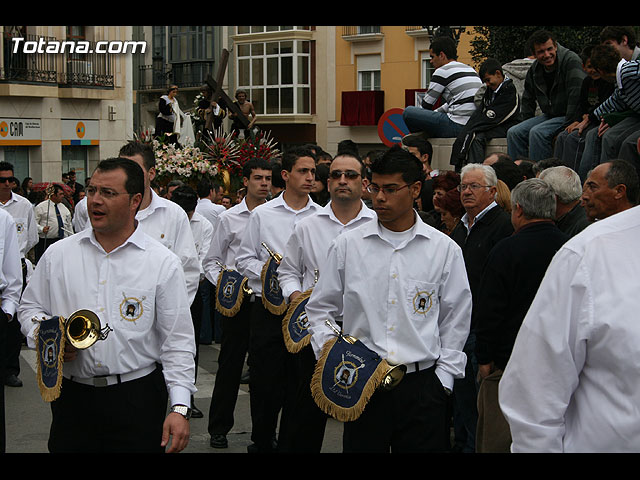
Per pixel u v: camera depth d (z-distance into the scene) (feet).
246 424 21.90
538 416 7.54
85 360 11.68
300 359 16.11
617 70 20.30
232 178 41.14
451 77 31.27
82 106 96.02
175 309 12.10
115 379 11.80
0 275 17.90
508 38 51.31
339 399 12.51
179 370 11.96
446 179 19.85
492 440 13.85
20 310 12.41
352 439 12.74
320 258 16.96
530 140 26.61
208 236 26.05
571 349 7.41
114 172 11.79
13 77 86.99
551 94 26.73
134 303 11.91
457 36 42.63
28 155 91.15
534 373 7.59
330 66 108.88
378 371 12.28
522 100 28.71
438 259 12.96
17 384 25.89
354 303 12.99
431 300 12.87
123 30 100.32
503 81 29.09
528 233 14.34
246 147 41.34
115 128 99.91
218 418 19.61
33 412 22.85
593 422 7.29
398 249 12.89
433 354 12.76
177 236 18.67
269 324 18.40
